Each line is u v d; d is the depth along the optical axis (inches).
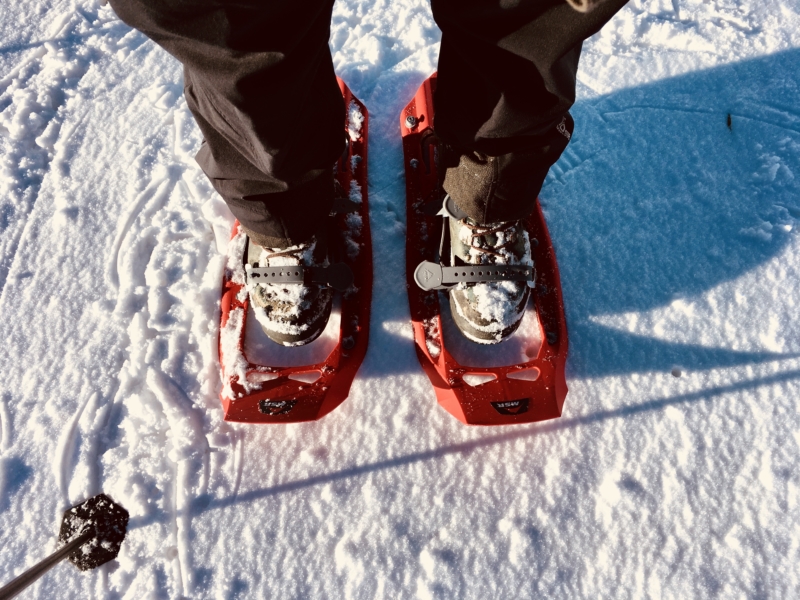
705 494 45.5
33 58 60.4
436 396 47.1
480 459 46.7
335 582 43.6
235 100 26.0
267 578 43.7
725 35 60.4
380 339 49.9
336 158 38.7
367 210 51.4
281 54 25.1
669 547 44.2
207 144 33.6
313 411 43.9
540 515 45.1
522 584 43.4
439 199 47.3
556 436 47.4
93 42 61.3
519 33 27.2
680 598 43.0
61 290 52.0
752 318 50.5
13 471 46.8
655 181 55.4
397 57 61.1
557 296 47.7
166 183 55.2
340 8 62.1
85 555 43.6
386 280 51.9
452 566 43.7
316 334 44.7
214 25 23.4
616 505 45.3
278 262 41.8
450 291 45.5
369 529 44.8
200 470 46.3
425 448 47.0
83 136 57.6
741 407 47.9
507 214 40.1
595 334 50.5
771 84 58.6
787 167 55.0
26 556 44.4
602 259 52.9
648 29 60.8
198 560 44.1
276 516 45.2
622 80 59.2
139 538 44.5
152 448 46.8
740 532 44.4
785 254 52.3
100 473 46.5
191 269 52.1
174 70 60.5
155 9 22.9
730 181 55.2
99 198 55.1
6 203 55.1
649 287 51.9
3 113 57.8
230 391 43.8
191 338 49.9
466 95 34.4
